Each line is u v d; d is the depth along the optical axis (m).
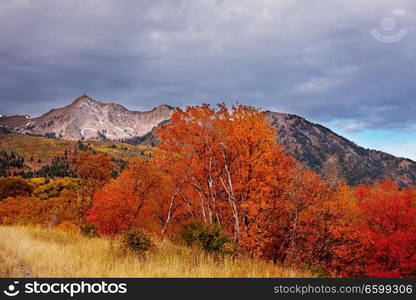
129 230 11.72
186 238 13.48
